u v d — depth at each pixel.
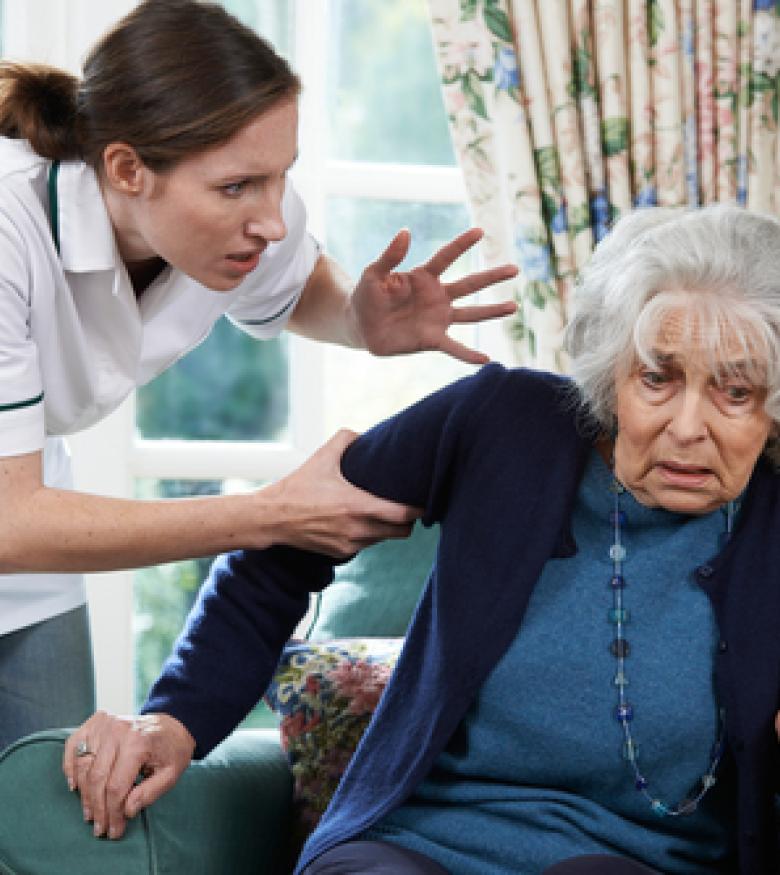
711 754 1.62
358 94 3.19
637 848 1.61
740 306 1.50
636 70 2.84
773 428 1.63
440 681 1.67
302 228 2.31
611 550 1.66
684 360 1.51
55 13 2.91
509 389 1.77
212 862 1.81
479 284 2.13
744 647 1.61
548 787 1.66
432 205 3.21
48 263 1.86
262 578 1.83
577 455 1.71
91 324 2.01
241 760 2.02
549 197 2.81
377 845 1.63
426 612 1.77
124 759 1.71
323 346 3.15
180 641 1.85
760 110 2.89
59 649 2.24
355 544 1.80
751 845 1.59
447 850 1.62
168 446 3.09
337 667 2.13
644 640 1.63
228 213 1.77
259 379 3.19
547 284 2.80
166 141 1.72
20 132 1.88
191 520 1.77
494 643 1.65
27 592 2.19
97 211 1.87
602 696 1.62
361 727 2.07
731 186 2.90
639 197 2.86
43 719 2.22
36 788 1.74
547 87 2.82
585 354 1.64
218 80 1.71
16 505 1.77
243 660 1.80
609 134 2.83
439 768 1.69
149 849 1.74
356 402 3.23
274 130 1.74
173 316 2.12
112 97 1.75
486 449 1.74
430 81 3.21
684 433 1.52
